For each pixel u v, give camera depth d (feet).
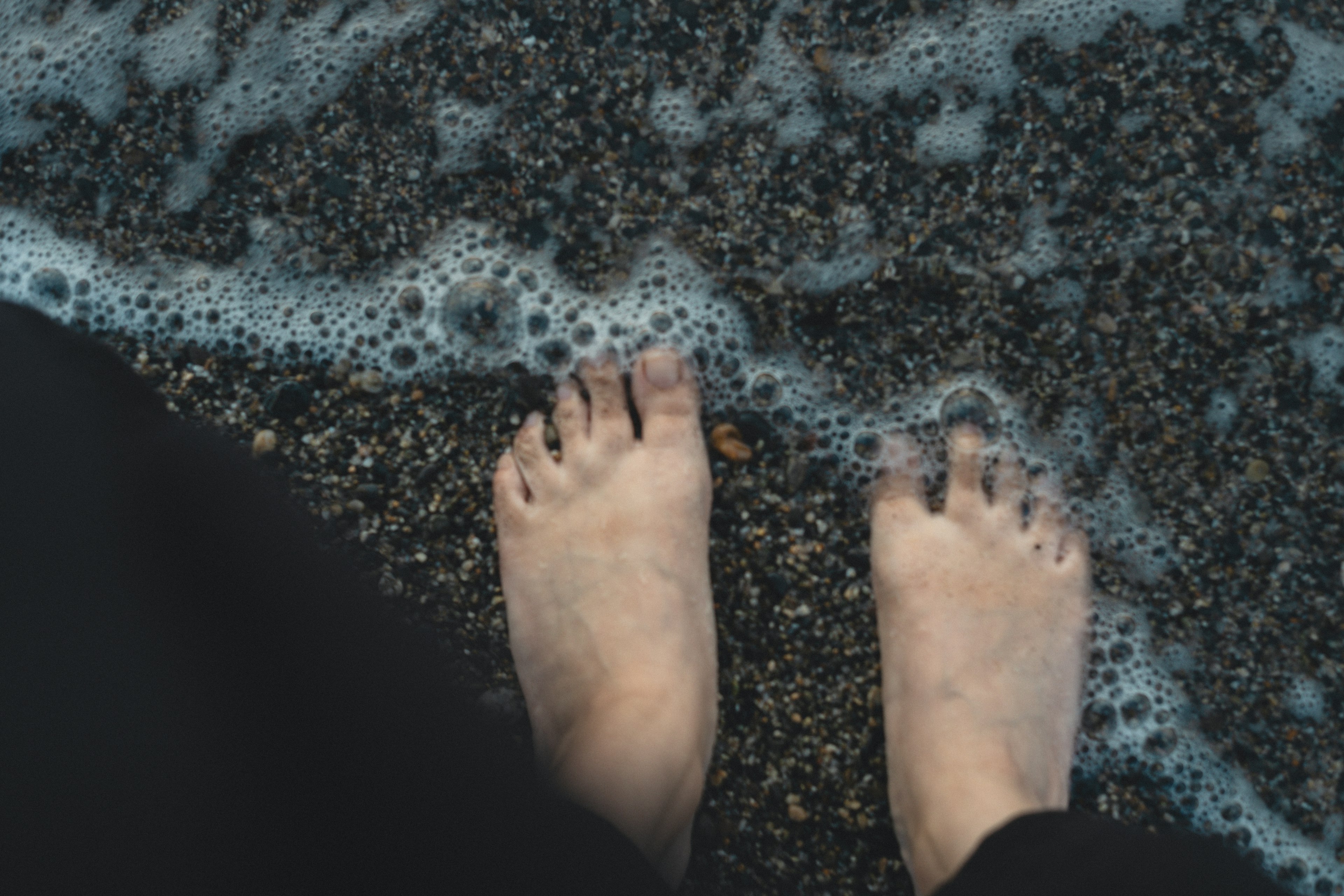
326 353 2.79
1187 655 2.75
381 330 2.79
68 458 2.49
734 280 2.79
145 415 2.61
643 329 2.79
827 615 2.76
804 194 2.80
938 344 2.78
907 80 2.81
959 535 2.75
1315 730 2.74
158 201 2.81
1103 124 2.79
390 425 2.78
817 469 2.78
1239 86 2.79
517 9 2.81
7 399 2.49
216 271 2.80
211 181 2.81
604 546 2.74
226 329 2.79
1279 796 2.73
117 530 2.47
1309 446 2.75
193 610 2.46
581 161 2.80
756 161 2.80
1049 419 2.77
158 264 2.81
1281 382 2.76
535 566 2.75
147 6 2.83
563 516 2.76
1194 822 2.73
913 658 2.71
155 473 2.53
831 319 2.79
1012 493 2.78
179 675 2.40
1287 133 2.78
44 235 2.81
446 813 2.44
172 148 2.81
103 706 2.36
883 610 2.73
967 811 2.59
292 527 2.64
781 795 2.73
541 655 2.73
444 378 2.79
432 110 2.81
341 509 2.76
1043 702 2.71
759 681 2.75
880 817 2.72
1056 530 2.77
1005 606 2.73
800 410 2.78
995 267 2.78
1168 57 2.80
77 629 2.39
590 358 2.79
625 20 2.81
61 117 2.82
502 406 2.79
